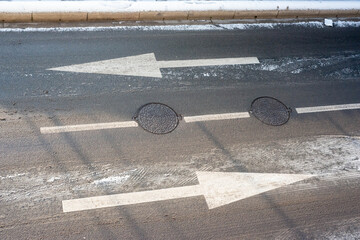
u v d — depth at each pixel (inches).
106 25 403.2
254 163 309.3
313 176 309.0
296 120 351.6
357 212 291.6
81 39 382.0
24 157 281.6
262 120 344.2
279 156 318.3
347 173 315.9
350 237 276.4
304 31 453.7
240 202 282.7
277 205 285.3
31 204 258.2
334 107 370.9
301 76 396.2
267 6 458.9
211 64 386.0
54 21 395.2
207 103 347.3
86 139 300.8
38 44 366.9
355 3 496.7
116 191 274.1
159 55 383.2
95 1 410.9
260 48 417.4
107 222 257.8
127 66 364.8
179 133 319.3
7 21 382.6
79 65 355.9
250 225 271.0
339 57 429.1
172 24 422.3
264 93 368.8
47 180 272.1
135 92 343.3
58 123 306.7
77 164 284.5
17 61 346.3
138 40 394.6
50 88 330.6
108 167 286.7
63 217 255.6
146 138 310.5
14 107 311.0
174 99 344.5
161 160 298.0
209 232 262.8
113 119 318.3
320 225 279.6
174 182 286.0
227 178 295.4
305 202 290.8
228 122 336.2
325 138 341.1
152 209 269.1
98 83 343.9
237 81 374.9
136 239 252.4
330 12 482.3
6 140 288.4
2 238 239.9
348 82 401.1
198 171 296.0
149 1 426.3
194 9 431.2
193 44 403.9
